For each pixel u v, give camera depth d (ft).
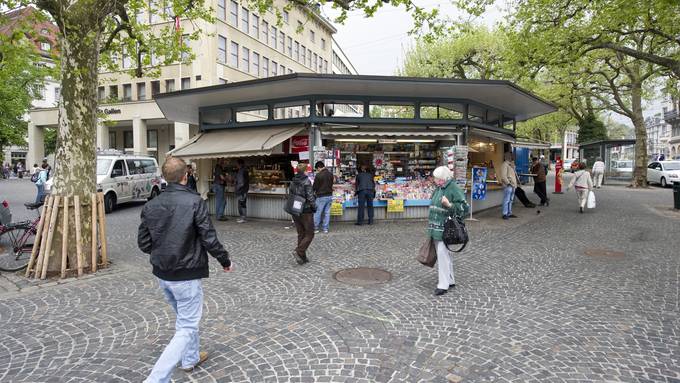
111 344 12.82
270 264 22.47
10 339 13.23
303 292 17.66
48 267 20.33
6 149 165.58
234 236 30.71
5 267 21.16
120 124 120.57
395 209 37.09
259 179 40.09
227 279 19.65
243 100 39.24
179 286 10.09
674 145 187.32
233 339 13.10
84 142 21.04
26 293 17.84
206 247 10.19
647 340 12.84
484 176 38.50
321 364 11.48
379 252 25.14
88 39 20.95
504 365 11.37
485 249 25.64
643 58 38.45
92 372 11.12
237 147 35.35
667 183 74.84
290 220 37.40
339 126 36.01
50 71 30.78
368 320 14.57
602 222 36.14
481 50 76.43
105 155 50.42
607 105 78.89
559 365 11.35
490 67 76.23
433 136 38.29
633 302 16.20
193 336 10.78
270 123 37.58
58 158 20.74
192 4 34.58
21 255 21.63
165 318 14.87
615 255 23.91
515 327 13.89
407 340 12.96
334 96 35.96
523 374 10.90
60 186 20.65
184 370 11.10
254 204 39.42
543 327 13.88
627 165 104.83
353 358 11.81
